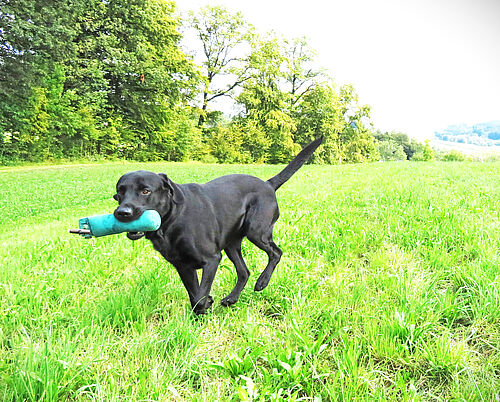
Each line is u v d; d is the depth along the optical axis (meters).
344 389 2.22
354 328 2.97
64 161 30.59
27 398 2.26
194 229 3.17
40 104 28.03
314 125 51.06
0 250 6.02
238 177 3.81
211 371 2.55
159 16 36.69
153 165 31.50
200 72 40.28
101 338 2.87
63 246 5.94
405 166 20.69
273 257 3.83
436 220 5.66
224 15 45.62
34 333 3.12
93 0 31.41
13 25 22.17
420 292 3.34
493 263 3.76
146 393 2.30
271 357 2.57
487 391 2.16
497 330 2.82
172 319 3.16
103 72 32.66
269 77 48.28
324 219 6.51
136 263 4.99
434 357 2.46
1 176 21.69
